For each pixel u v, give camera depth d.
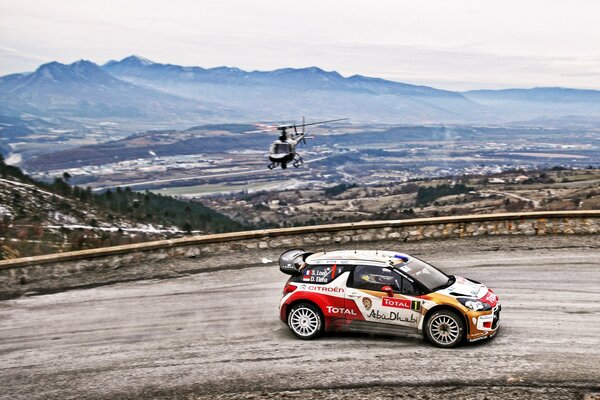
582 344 9.86
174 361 10.13
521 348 9.83
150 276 15.84
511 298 12.66
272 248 17.94
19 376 9.82
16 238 21.55
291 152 36.38
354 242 18.22
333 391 8.73
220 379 9.34
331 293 10.73
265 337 11.09
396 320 10.30
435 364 9.39
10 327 12.31
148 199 73.44
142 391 9.08
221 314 12.61
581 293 12.77
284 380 9.18
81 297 14.26
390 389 8.67
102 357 10.46
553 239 17.45
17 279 15.34
